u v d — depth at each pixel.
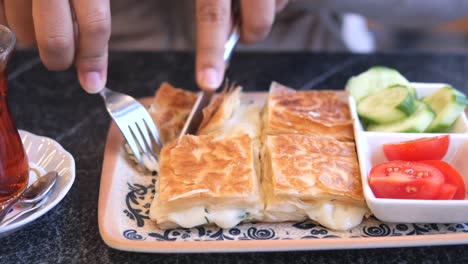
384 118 0.61
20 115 0.69
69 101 0.71
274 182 0.54
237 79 0.75
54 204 0.53
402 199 0.52
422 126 0.59
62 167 0.57
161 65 0.78
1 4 0.57
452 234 0.51
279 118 0.61
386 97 0.62
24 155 0.55
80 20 0.53
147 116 0.59
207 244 0.50
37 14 0.52
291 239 0.51
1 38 0.52
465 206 0.51
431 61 0.79
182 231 0.54
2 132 0.52
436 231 0.53
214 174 0.54
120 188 0.57
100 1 0.52
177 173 0.54
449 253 0.52
